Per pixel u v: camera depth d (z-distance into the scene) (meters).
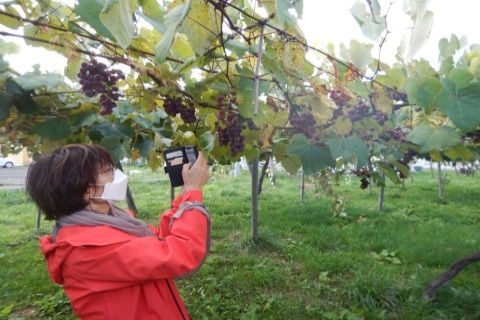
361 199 10.59
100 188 1.40
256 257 5.36
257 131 2.14
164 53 1.22
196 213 1.48
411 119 2.29
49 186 1.34
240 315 3.73
